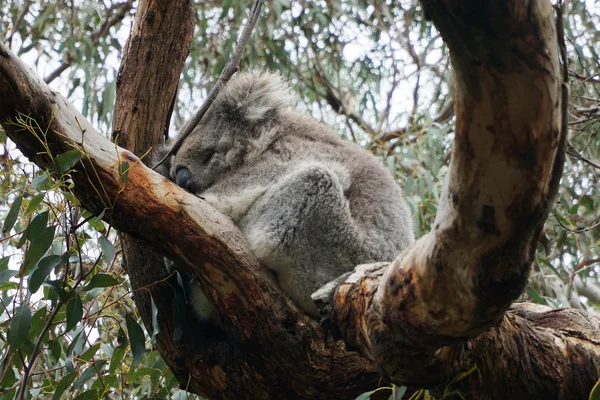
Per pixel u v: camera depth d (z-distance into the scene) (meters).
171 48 5.62
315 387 4.81
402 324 3.60
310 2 11.22
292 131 7.26
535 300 7.41
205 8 11.48
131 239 5.27
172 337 5.24
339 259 5.79
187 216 4.61
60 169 4.34
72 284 5.85
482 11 2.45
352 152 7.02
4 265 5.20
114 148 4.61
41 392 5.94
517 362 4.30
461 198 2.99
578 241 9.11
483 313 3.30
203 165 7.10
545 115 2.70
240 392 5.08
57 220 5.05
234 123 7.11
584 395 4.45
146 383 6.78
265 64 10.90
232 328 4.83
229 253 4.67
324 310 4.25
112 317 5.94
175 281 5.22
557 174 2.95
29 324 4.70
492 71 2.60
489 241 3.05
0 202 6.34
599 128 8.46
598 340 4.66
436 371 3.91
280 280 5.66
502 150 2.79
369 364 4.69
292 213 5.67
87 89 9.59
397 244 6.43
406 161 9.62
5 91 4.25
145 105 5.57
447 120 11.23
